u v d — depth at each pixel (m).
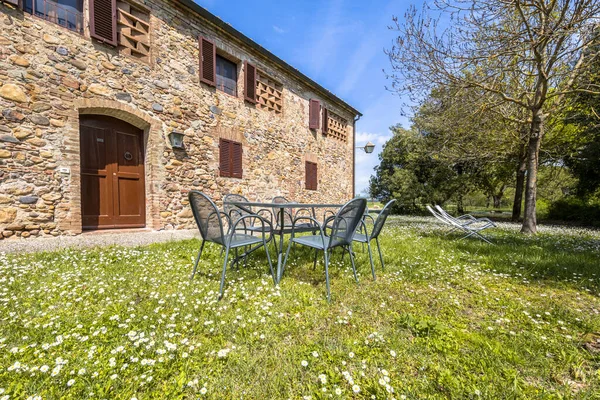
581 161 8.69
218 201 6.20
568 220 9.81
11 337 1.43
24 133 3.67
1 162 3.52
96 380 1.13
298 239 2.49
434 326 1.63
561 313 1.86
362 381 1.20
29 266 2.56
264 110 7.59
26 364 1.21
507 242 4.77
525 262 3.17
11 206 3.59
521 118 6.89
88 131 4.50
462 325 1.70
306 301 2.02
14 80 3.59
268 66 7.62
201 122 5.87
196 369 1.24
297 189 8.69
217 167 6.20
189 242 4.13
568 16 4.60
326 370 1.24
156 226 5.05
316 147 9.59
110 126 4.75
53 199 3.90
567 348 1.45
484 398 1.09
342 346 1.44
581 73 5.18
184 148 5.52
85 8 4.22
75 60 4.09
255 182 7.20
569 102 6.21
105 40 4.35
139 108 4.82
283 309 1.87
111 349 1.36
